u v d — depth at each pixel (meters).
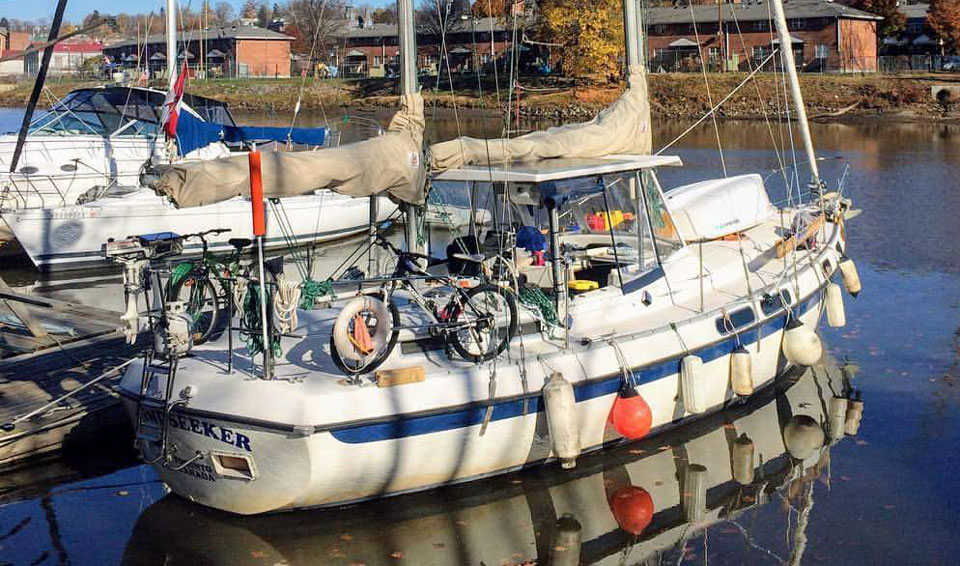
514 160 8.98
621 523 7.84
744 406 10.26
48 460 9.17
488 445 7.90
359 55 74.62
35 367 10.41
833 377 11.18
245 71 70.31
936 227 19.61
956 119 47.47
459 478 8.02
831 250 12.27
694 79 55.19
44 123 19.98
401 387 7.43
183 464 7.67
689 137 41.03
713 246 11.65
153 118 20.17
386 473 7.52
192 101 21.75
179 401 7.42
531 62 57.00
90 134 19.89
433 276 7.91
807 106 51.59
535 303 8.38
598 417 8.47
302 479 7.28
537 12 50.47
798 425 9.76
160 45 70.69
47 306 10.77
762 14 62.19
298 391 7.21
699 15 64.50
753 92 52.72
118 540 7.64
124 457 9.30
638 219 9.56
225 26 78.00
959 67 59.84
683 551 7.44
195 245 18.66
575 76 51.06
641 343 8.73
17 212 17.50
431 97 51.44
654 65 64.25
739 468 8.81
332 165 7.38
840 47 60.31
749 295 9.94
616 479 8.60
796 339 10.23
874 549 7.39
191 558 7.36
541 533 7.71
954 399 10.45
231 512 7.86
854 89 52.16
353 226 21.05
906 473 8.71
